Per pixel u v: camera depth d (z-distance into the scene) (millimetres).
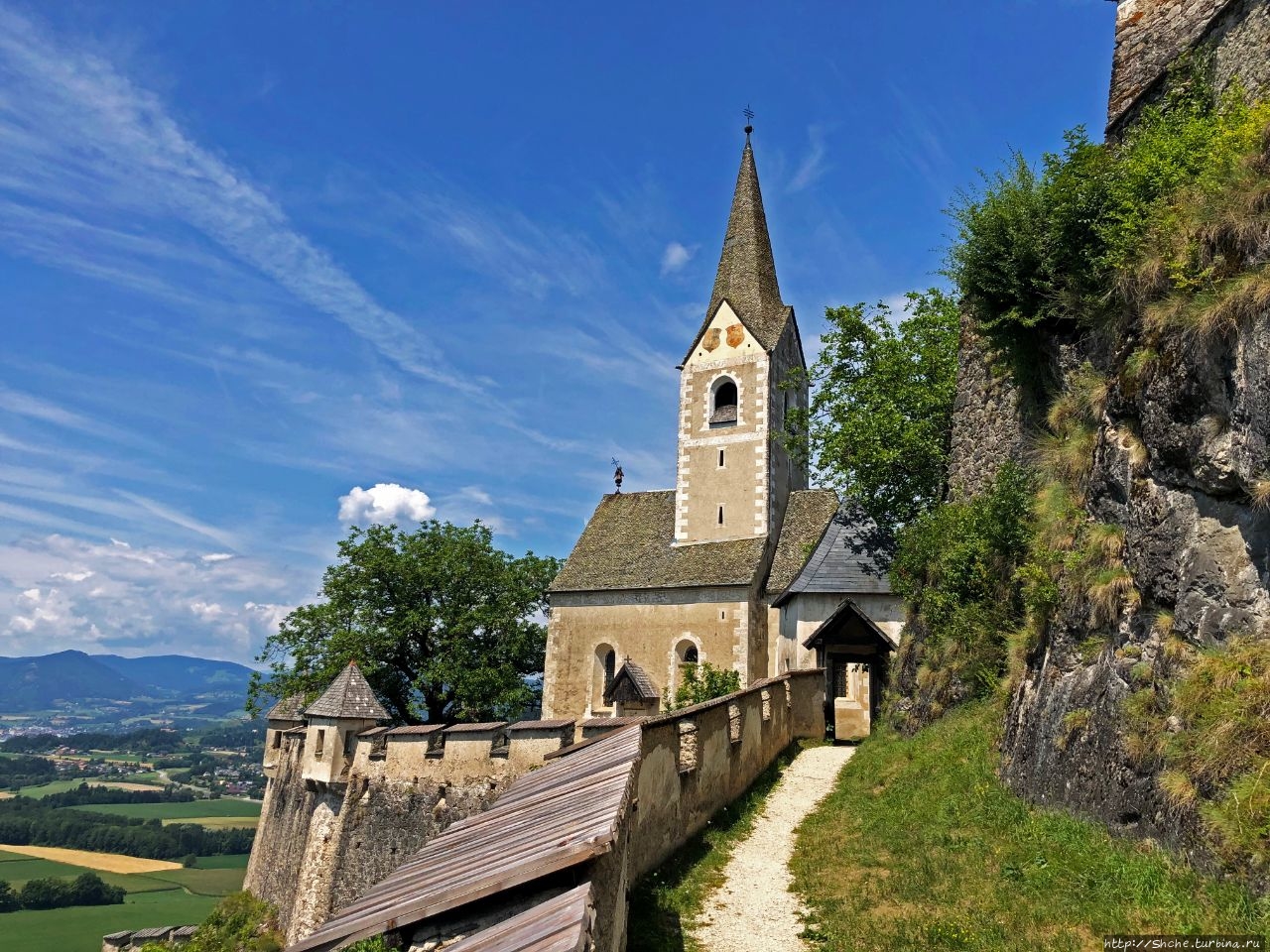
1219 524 8820
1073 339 14836
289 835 29906
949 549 18172
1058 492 12875
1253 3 13742
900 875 10344
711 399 39250
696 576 35500
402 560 38375
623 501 41938
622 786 7016
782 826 14188
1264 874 6879
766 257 42219
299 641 37344
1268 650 7797
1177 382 9438
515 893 5465
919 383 31719
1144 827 8531
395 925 5125
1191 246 9789
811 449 35812
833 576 29172
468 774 23391
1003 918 8398
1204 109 14188
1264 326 8320
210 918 29562
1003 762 12039
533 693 39906
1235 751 7551
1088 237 14336
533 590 41438
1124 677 9461
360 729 27750
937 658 17688
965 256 16406
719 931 9438
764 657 34594
